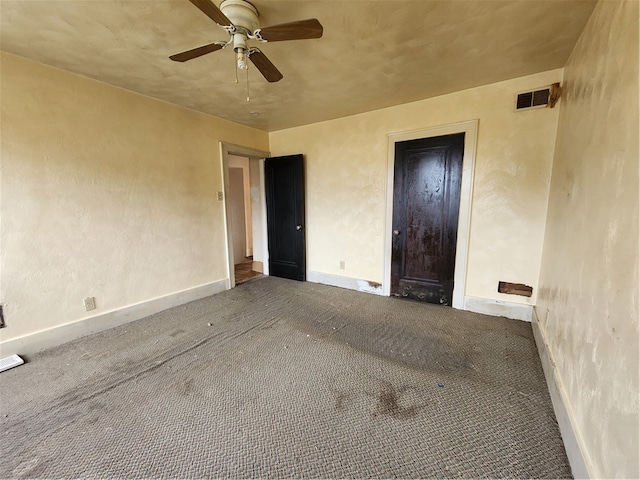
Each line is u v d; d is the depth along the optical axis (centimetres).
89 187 257
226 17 146
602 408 107
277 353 231
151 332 268
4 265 217
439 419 160
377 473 130
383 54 216
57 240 241
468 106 288
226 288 396
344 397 179
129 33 185
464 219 303
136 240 295
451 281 321
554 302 200
